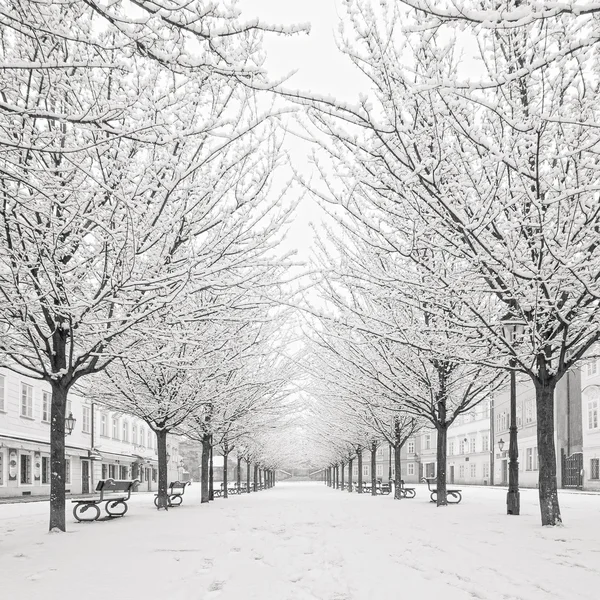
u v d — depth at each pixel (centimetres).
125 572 746
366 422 2855
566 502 2236
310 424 4922
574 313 1190
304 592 619
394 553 886
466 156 1070
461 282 1205
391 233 1262
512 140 1025
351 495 3484
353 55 888
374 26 843
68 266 1205
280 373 2595
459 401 2188
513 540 1004
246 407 2592
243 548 965
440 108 966
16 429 3036
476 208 1105
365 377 2095
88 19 852
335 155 1051
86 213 1130
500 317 1410
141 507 2102
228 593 616
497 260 1070
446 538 1041
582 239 1110
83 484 3919
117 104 720
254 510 1909
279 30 546
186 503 2523
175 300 1165
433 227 1100
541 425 1242
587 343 1211
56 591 635
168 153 1087
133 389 1839
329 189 1134
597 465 3700
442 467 1981
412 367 1892
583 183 1053
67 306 1136
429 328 1327
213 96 1035
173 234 1185
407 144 1023
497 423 5634
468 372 1891
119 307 1323
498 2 788
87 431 4050
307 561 823
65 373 1243
